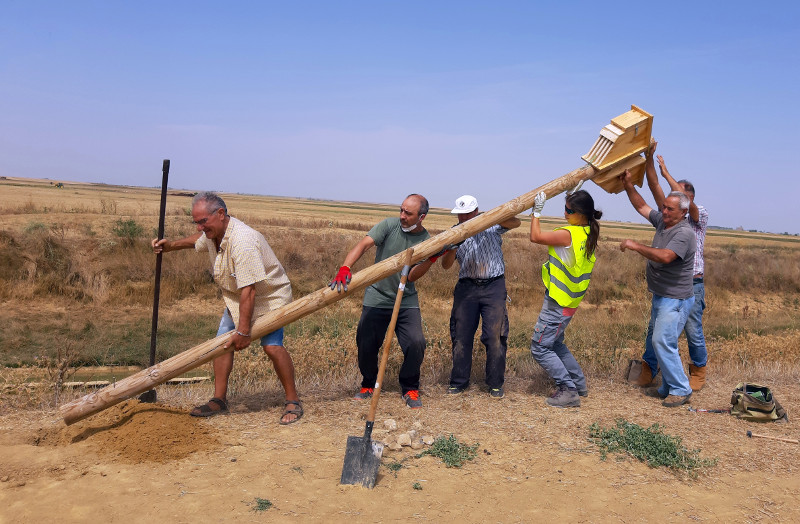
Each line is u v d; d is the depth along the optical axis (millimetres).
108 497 3748
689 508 3957
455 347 6309
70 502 3668
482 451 4789
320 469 4297
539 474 4398
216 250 5211
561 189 5738
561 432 5238
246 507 3699
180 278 18047
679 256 5734
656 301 6113
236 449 4598
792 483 4395
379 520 3625
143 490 3861
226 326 5383
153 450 4414
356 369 7277
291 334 11812
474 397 6211
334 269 21016
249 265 4863
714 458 4750
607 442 4910
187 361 4914
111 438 4582
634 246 5777
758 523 3785
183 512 3607
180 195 118375
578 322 15969
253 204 100000
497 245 6156
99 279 17000
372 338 5867
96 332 13625
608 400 6270
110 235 20281
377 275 5230
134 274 17797
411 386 5945
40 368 7371
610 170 5906
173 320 15258
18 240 17609
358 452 4160
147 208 41281
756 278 26266
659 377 7238
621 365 7645
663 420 5645
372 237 5594
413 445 4801
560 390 6066
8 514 3504
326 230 35250
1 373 6754
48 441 4680
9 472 4039
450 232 5418
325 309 15578
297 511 3682
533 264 23500
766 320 19250
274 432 4988
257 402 5809
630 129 5695
